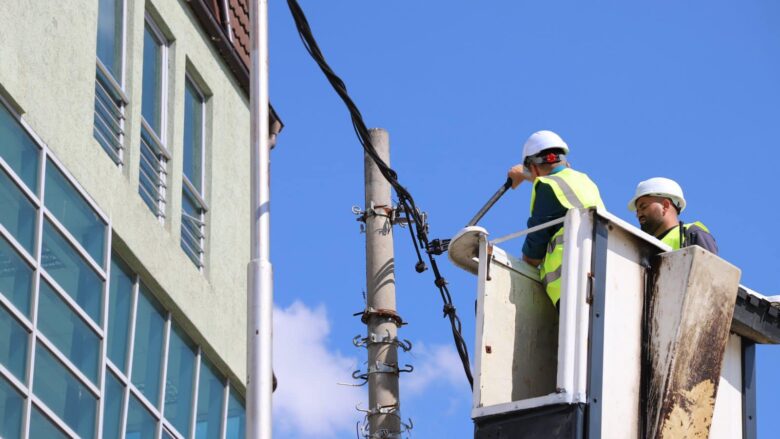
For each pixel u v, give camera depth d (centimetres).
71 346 1670
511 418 955
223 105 2258
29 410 1553
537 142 1209
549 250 1054
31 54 1692
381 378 1491
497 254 1022
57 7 1764
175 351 1977
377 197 1574
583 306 964
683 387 983
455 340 1509
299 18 1481
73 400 1653
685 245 1122
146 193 1975
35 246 1630
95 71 1845
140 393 1848
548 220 1086
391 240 1564
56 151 1714
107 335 1777
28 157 1655
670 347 982
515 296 1027
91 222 1769
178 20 2125
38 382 1588
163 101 2066
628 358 977
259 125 1184
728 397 1077
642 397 979
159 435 1883
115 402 1767
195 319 2020
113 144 1891
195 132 2195
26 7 1700
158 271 1925
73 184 1739
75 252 1719
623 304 988
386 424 1470
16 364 1552
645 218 1180
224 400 2097
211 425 2053
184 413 1978
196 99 2212
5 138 1620
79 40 1800
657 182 1181
